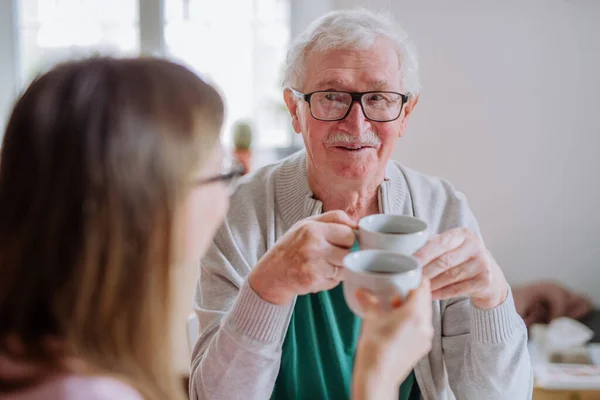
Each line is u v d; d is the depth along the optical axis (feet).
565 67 7.82
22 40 9.93
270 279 3.18
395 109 3.93
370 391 2.13
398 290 2.25
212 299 3.98
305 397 3.95
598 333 6.88
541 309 7.57
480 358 3.64
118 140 1.85
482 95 8.11
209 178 2.21
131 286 1.96
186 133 2.00
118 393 1.84
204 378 3.46
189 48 9.54
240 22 9.35
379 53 3.82
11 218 1.89
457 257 3.05
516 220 8.34
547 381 5.28
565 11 7.69
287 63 4.15
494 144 8.21
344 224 3.18
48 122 1.86
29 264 1.87
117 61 2.05
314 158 3.99
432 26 8.05
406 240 2.57
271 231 4.20
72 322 1.88
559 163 8.09
